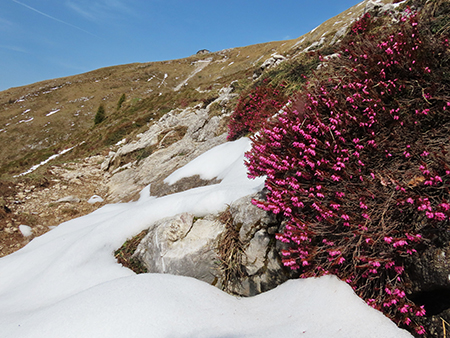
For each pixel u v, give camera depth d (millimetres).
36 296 3861
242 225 3326
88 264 4246
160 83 79500
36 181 10820
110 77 83312
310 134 2932
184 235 3736
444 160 2105
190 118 14094
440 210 1813
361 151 2709
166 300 2250
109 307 2123
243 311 2412
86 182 11742
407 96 2797
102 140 19484
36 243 6434
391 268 2123
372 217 2246
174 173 7742
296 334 1873
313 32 35031
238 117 8133
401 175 2332
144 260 3982
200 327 2033
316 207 2426
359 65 3111
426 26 3148
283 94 6973
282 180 2848
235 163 5633
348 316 1926
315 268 2428
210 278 3367
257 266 3049
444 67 2654
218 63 85562
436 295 1915
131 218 4754
